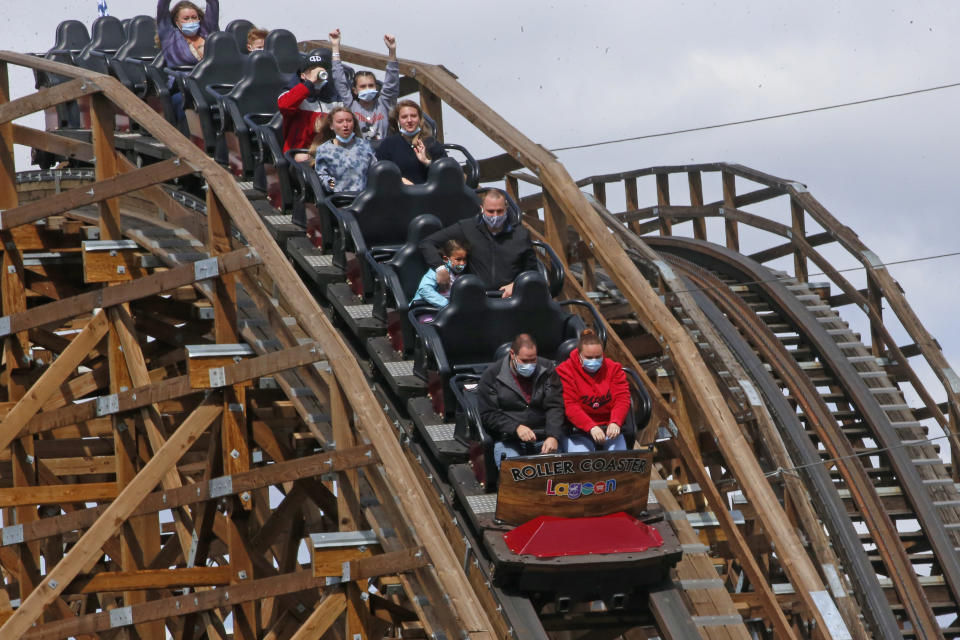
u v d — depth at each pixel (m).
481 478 19.66
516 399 19.34
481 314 20.95
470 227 22.50
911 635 27.31
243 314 24.36
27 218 25.61
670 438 23.77
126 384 24.44
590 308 22.09
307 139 26.92
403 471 20.06
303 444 24.94
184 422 22.38
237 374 22.16
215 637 23.25
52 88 25.61
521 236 22.67
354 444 21.66
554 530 18.61
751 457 22.33
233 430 22.45
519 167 30.12
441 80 30.98
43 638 22.06
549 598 19.27
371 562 20.22
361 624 20.73
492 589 19.06
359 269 23.02
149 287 23.52
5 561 27.52
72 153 26.36
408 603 24.05
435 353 20.45
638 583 19.06
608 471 18.72
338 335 21.38
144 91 32.28
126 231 26.38
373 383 22.83
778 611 21.42
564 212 26.16
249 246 22.42
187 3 33.00
